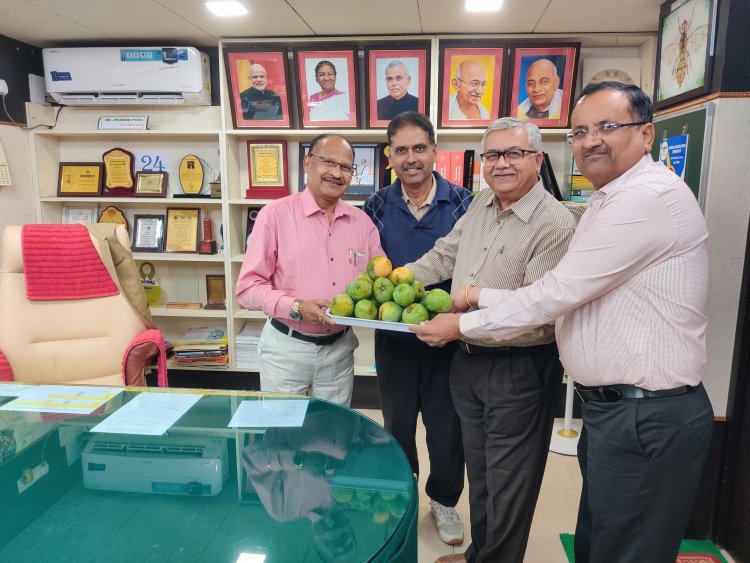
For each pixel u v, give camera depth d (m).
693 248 1.14
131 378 2.00
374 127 2.98
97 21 2.64
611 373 1.19
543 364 1.48
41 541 0.79
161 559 0.75
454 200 1.89
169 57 2.90
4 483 0.94
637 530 1.22
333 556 0.77
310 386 1.92
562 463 2.55
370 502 0.91
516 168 1.38
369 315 1.50
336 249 1.81
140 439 1.11
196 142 3.29
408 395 1.92
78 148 3.35
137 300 2.28
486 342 1.48
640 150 1.18
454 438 1.94
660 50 2.15
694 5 1.86
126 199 3.17
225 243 3.14
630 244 1.12
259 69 2.93
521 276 1.46
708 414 1.20
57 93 3.00
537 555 1.90
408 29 2.74
